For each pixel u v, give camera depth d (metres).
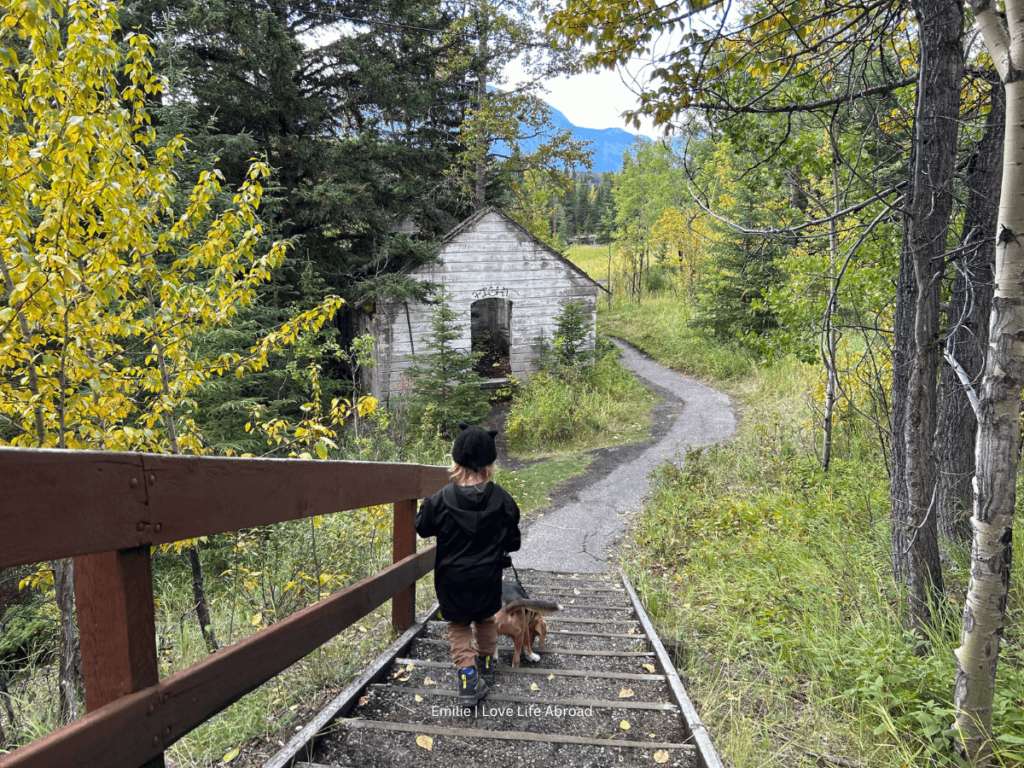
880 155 6.35
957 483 5.34
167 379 4.83
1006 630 3.85
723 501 7.82
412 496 3.80
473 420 12.95
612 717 2.86
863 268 7.02
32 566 4.59
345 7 14.03
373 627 4.16
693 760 2.47
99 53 3.79
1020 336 2.64
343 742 2.51
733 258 17.47
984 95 4.97
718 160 17.25
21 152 3.75
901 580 4.25
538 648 3.86
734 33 4.81
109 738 1.31
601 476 10.58
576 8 4.73
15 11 3.56
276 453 9.18
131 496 1.39
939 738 2.91
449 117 20.73
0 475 1.05
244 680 1.87
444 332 13.50
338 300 5.22
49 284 3.69
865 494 6.50
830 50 5.06
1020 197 2.62
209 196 4.64
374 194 14.29
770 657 3.93
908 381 4.26
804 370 14.62
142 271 4.43
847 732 3.06
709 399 15.46
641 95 5.15
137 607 1.44
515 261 16.72
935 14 3.64
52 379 4.04
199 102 11.60
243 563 5.45
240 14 11.21
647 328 24.64
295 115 13.19
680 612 4.93
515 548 3.17
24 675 4.20
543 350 17.30
